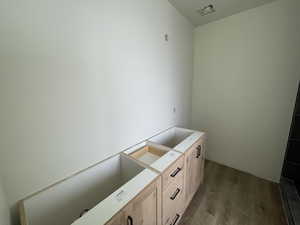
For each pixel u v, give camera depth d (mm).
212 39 2283
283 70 1769
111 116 1209
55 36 820
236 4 1784
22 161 768
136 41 1348
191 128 2717
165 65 1816
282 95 1815
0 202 583
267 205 1629
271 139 1969
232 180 2064
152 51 1563
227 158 2412
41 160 837
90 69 1013
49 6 780
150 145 1521
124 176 1292
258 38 1885
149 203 932
